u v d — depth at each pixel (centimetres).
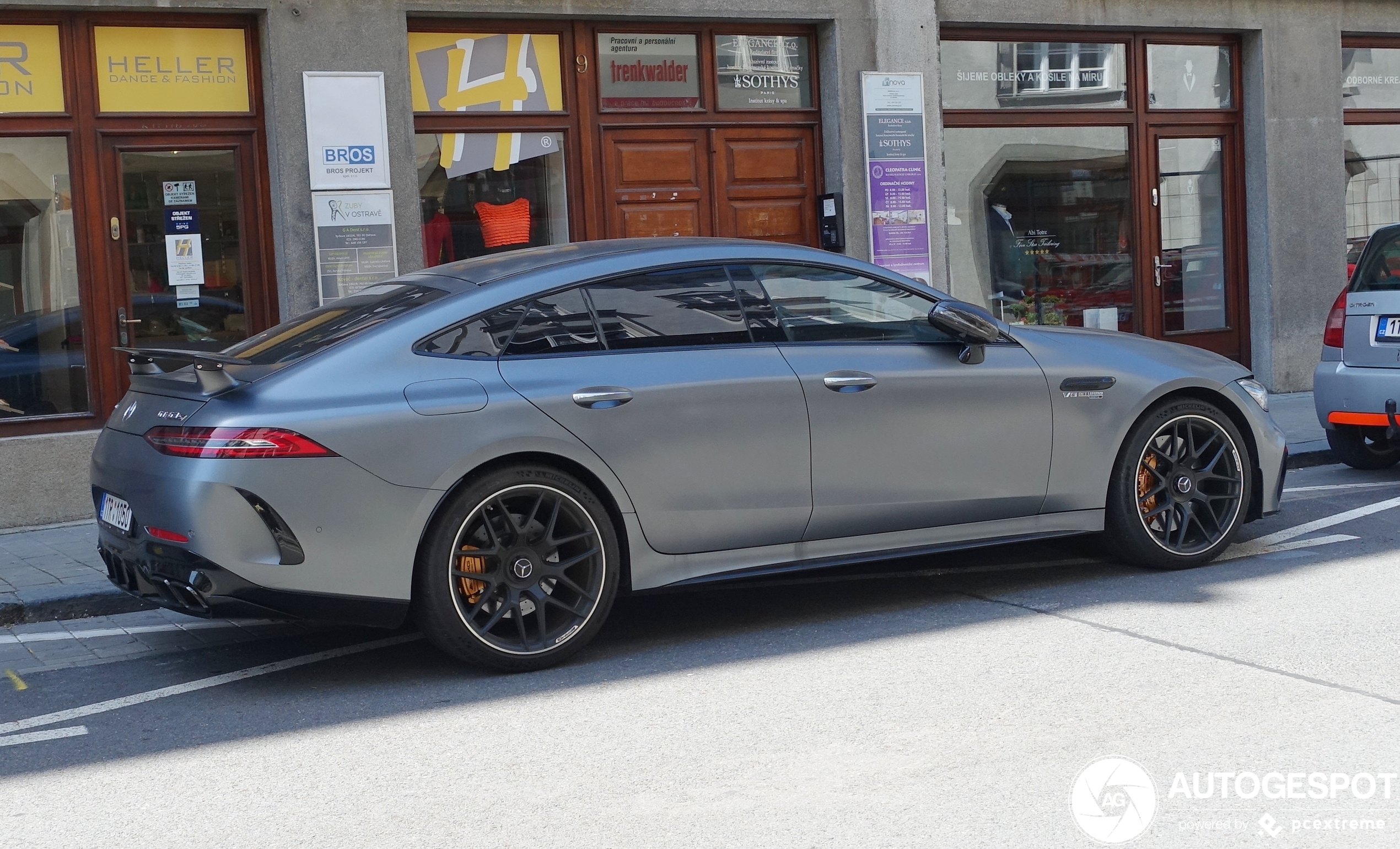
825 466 531
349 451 456
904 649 494
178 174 897
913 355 553
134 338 889
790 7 1045
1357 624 498
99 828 357
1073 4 1165
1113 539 600
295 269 907
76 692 498
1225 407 617
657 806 352
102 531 509
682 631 544
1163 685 433
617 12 991
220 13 897
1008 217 1178
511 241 995
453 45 968
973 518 565
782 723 416
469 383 479
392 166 934
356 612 464
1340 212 1300
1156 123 1234
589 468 491
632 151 1027
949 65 1142
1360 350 819
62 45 862
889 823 333
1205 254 1270
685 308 522
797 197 1083
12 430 857
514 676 488
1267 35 1252
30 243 863
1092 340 600
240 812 364
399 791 374
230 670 519
